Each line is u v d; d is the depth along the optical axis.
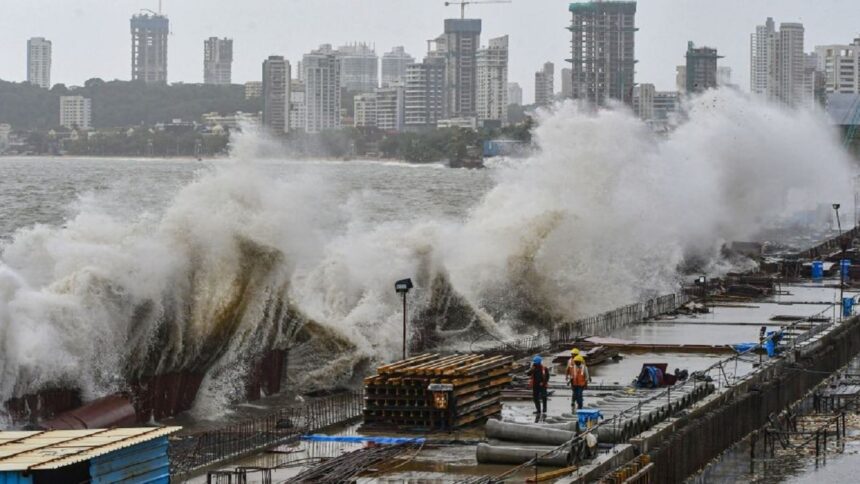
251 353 66.25
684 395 62.78
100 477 39.09
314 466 49.34
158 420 60.50
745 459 64.12
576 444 49.22
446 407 55.88
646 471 51.25
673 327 91.50
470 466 49.69
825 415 75.38
